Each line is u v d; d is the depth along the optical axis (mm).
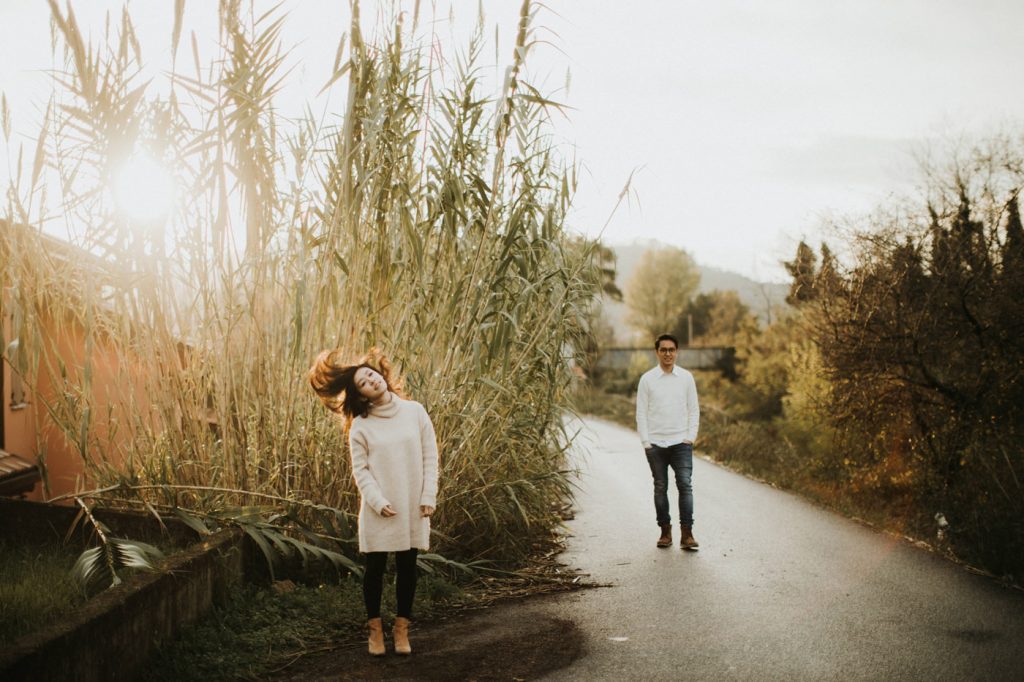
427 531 5125
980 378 9891
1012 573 6871
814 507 10633
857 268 10828
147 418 6715
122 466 6609
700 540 8547
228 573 5625
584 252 8039
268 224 6617
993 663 4832
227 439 6434
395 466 4984
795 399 16094
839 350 11016
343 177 6445
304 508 6438
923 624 5602
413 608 5961
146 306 6465
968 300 10078
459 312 7027
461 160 7191
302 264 6023
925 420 10383
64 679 3697
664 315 80812
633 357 44438
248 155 6500
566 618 5844
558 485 8625
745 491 12078
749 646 5195
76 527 6078
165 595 4715
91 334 6391
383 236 6871
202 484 6473
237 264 6602
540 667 4852
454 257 7168
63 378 6809
